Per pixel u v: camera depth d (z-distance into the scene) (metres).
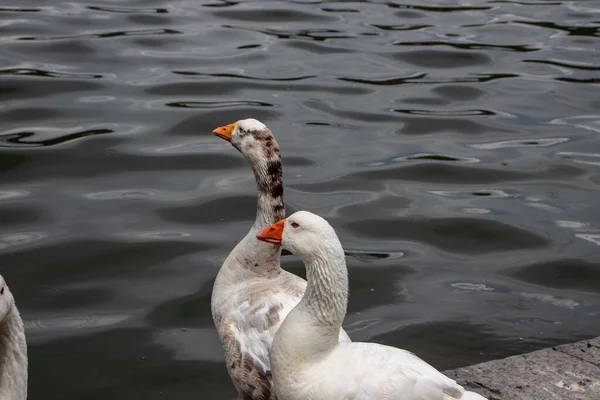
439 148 12.17
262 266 6.42
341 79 14.58
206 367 7.56
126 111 13.08
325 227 5.09
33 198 10.50
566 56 15.77
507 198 10.79
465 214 10.34
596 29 17.33
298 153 11.89
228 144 12.23
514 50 16.08
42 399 7.11
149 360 7.65
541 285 8.90
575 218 10.27
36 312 8.30
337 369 4.94
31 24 16.70
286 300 5.95
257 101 13.57
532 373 6.32
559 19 18.09
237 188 10.98
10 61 14.73
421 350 7.83
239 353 5.95
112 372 7.48
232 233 9.88
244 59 15.38
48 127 12.45
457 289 8.83
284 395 5.14
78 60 15.01
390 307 8.50
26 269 9.00
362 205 10.54
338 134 12.57
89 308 8.41
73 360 7.62
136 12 17.86
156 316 8.30
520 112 13.39
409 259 9.41
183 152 11.90
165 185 11.00
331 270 5.04
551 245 9.65
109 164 11.48
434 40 16.56
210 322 8.26
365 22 17.69
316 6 18.81
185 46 15.91
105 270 9.06
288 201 10.59
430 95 14.02
